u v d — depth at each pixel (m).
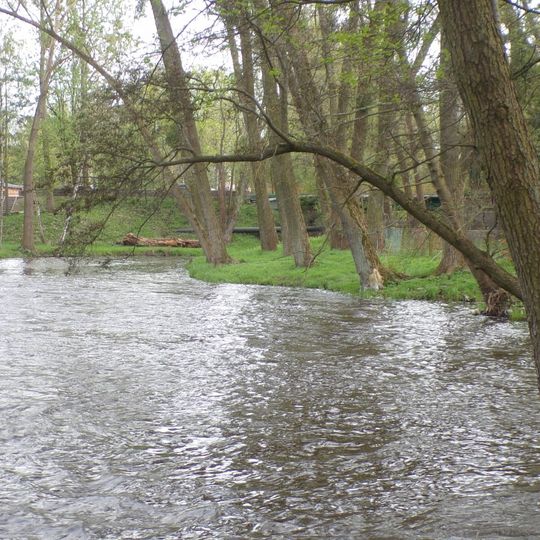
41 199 61.94
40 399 10.78
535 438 9.01
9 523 6.66
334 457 8.40
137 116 8.14
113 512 6.92
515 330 17.02
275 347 14.97
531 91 9.23
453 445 8.77
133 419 9.85
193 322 18.45
